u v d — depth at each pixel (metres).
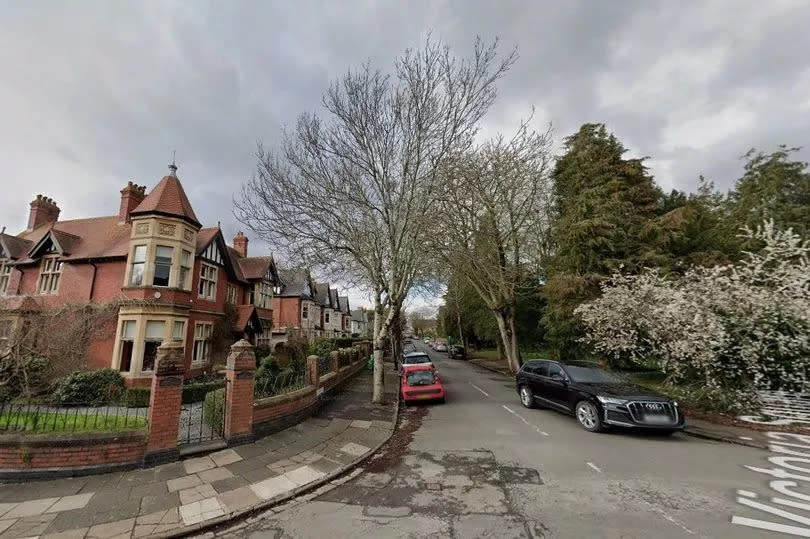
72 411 10.36
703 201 22.38
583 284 16.48
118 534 4.34
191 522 4.62
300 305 33.66
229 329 19.44
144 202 16.03
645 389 8.84
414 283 18.19
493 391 15.27
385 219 12.05
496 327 31.34
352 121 11.63
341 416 10.36
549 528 4.32
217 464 6.54
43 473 5.74
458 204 17.33
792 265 9.98
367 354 26.14
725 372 9.88
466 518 4.63
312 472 6.29
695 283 10.79
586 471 6.09
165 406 6.62
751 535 4.09
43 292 17.14
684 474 5.89
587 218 17.50
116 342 14.59
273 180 11.73
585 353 18.48
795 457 6.68
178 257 15.79
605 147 18.27
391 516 4.77
